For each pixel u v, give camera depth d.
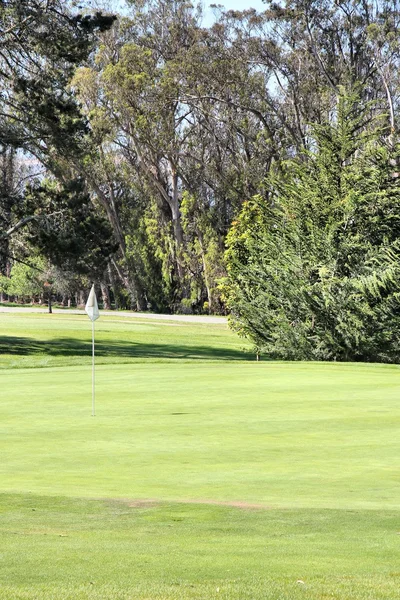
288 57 89.75
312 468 13.07
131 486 11.60
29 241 54.56
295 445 15.31
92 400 21.08
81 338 64.88
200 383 26.30
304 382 26.50
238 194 96.44
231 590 6.45
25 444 15.57
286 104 92.81
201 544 8.23
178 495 10.91
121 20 94.94
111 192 110.69
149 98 90.00
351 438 16.08
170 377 28.31
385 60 81.75
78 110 55.81
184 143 101.44
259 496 10.85
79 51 53.38
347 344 42.84
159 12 97.25
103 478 12.27
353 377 28.12
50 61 54.69
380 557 7.67
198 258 104.62
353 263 43.31
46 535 8.65
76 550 7.94
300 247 44.00
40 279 100.00
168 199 106.56
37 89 52.84
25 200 55.34
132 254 111.69
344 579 6.84
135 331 71.94
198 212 103.25
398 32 79.94
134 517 9.55
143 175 107.06
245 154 98.81
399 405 20.88
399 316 42.25
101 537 8.56
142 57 89.44
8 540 8.40
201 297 106.81
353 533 8.73
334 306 42.47
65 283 98.19
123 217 115.44
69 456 14.30
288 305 44.22
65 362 38.56
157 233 109.12
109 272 119.12
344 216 44.06
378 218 43.53
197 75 89.06
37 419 18.88
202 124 99.81
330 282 42.50
